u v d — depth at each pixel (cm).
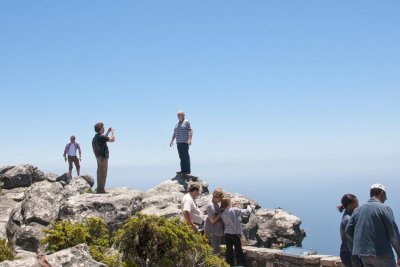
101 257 1105
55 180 2502
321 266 1246
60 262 916
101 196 1809
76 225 1203
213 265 1166
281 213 1916
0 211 2089
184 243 1105
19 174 2548
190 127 2198
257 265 1450
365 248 836
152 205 1861
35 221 1706
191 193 1378
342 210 988
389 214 828
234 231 1362
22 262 896
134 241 1080
